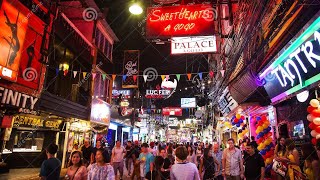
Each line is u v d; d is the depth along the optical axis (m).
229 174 6.99
